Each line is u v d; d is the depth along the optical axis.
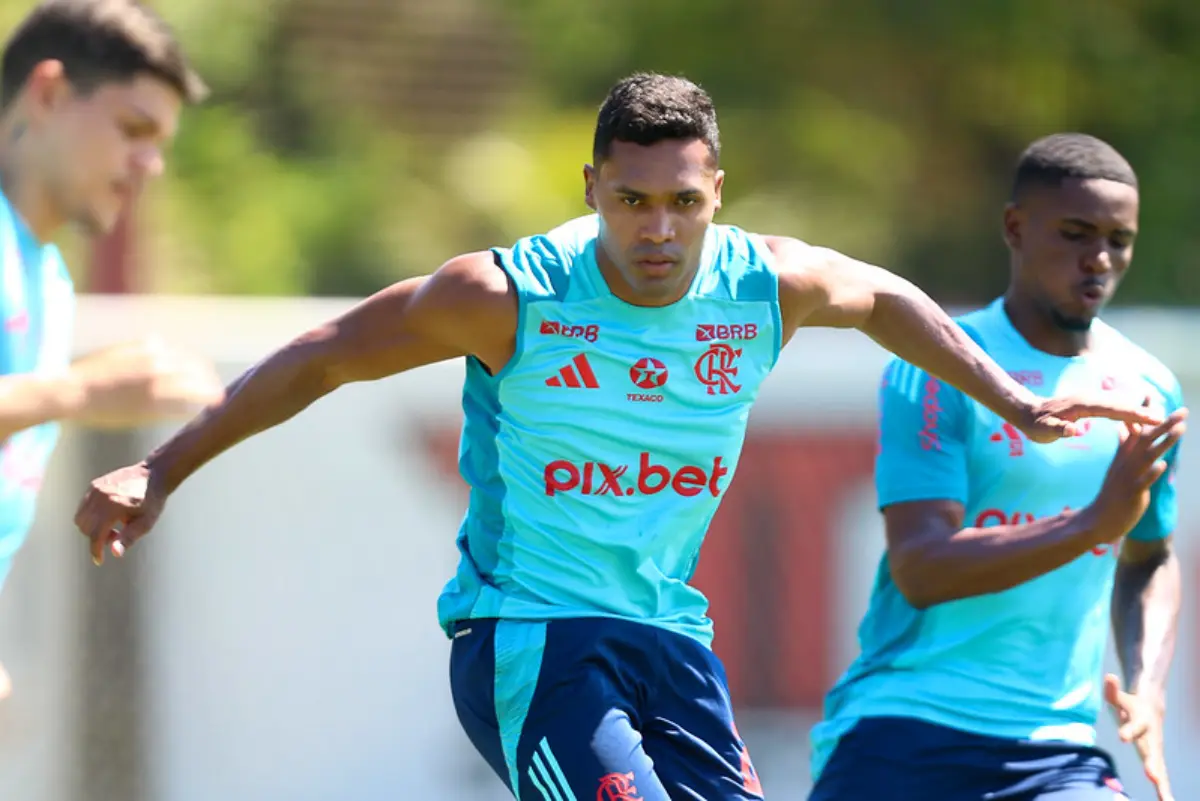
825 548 21.61
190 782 20.47
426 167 42.31
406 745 21.06
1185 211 45.62
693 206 11.80
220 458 20.73
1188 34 47.44
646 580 12.51
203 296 36.97
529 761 12.24
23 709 19.98
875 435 21.72
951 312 21.84
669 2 45.62
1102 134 46.97
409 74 43.31
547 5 45.19
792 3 46.19
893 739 15.27
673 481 12.45
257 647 20.73
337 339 12.56
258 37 41.28
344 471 21.05
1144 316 26.22
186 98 11.38
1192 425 21.91
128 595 20.31
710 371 12.41
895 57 46.66
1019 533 14.27
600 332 12.26
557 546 12.41
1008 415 13.56
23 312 11.12
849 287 13.06
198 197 38.69
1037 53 46.28
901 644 15.51
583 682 12.20
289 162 41.00
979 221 46.41
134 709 20.28
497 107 43.91
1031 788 15.05
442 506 21.27
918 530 14.89
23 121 10.98
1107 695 14.65
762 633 21.53
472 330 12.26
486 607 12.60
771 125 45.62
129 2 11.09
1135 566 16.27
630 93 11.81
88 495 12.42
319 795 20.77
